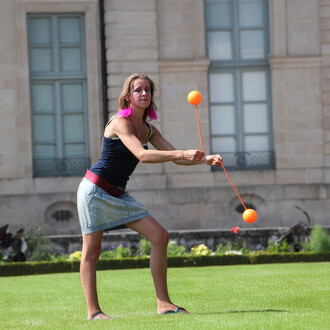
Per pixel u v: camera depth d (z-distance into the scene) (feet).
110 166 48.32
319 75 163.43
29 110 159.74
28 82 159.74
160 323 42.78
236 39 166.09
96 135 161.38
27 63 159.63
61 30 162.91
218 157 45.98
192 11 163.32
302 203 160.86
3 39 159.22
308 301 55.36
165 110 161.38
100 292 69.31
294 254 112.16
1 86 159.02
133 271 100.27
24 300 65.46
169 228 158.30
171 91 161.48
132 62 160.86
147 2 161.07
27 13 161.48
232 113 165.68
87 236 48.91
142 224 48.26
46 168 162.09
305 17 163.84
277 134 162.81
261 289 64.80
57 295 68.64
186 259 109.70
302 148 162.81
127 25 160.66
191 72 161.89
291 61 162.50
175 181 159.63
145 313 51.67
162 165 159.94
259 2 166.81
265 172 161.48
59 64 162.91
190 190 158.81
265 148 165.58
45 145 162.71
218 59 166.09
